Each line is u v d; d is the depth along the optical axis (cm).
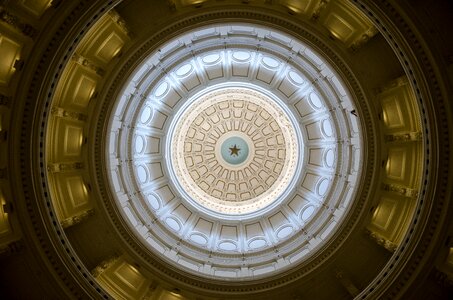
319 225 1903
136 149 2050
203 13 1444
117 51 1491
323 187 2064
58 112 1445
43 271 1304
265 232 2184
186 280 1623
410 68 1235
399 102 1478
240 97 2400
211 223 2262
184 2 1433
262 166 2561
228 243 2130
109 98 1538
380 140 1533
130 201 1858
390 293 1330
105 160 1584
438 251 1281
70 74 1451
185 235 2089
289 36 1479
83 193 1584
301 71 1831
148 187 2111
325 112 2003
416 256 1302
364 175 1583
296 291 1617
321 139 2139
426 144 1269
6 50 1188
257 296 1612
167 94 2144
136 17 1435
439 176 1250
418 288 1308
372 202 1588
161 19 1443
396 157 1546
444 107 1217
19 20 1152
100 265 1519
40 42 1202
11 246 1259
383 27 1230
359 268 1594
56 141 1492
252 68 2125
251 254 1967
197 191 2450
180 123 2356
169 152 2314
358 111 1529
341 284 1595
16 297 1309
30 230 1279
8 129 1223
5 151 1234
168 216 2142
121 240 1603
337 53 1459
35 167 1267
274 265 1825
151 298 1620
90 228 1577
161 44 1489
